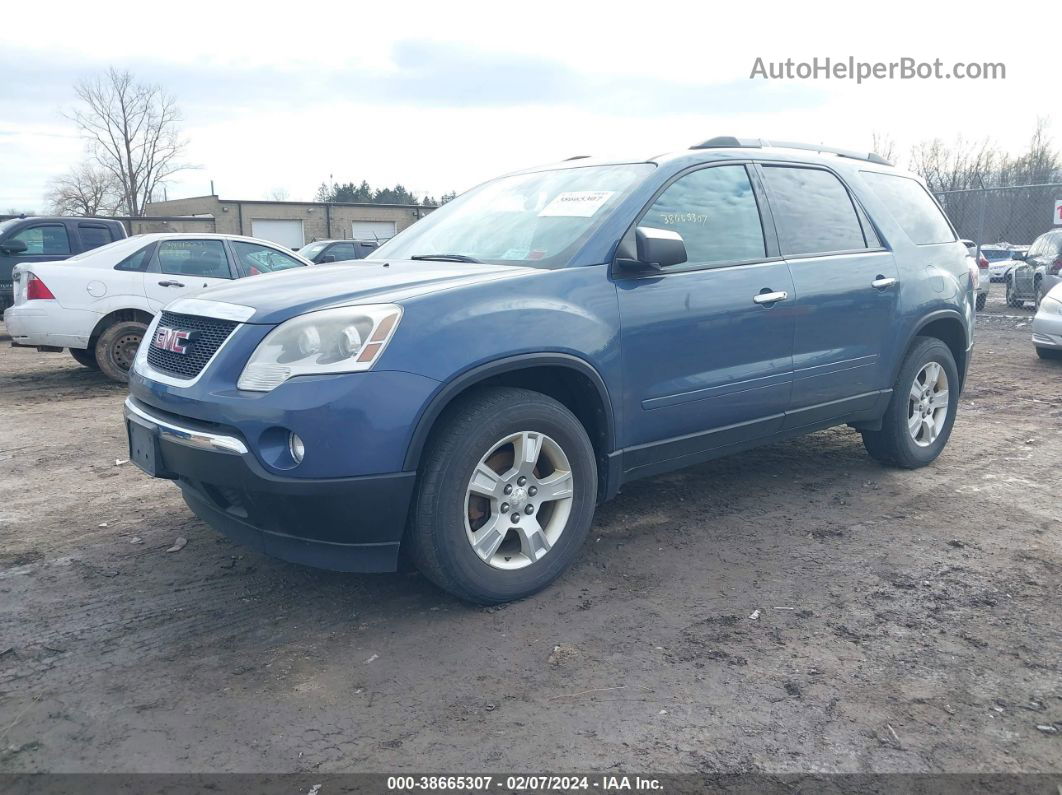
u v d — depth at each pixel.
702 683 2.91
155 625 3.33
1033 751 2.54
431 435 3.26
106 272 8.78
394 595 3.60
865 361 4.84
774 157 4.62
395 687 2.88
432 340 3.13
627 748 2.55
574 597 3.57
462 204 4.78
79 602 3.53
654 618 3.39
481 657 3.08
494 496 3.37
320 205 47.81
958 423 6.89
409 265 3.91
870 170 5.28
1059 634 3.26
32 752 2.54
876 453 5.39
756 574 3.82
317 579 3.76
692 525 4.43
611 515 4.58
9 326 8.70
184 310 3.50
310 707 2.77
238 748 2.55
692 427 4.04
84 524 4.47
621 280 3.72
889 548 4.13
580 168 4.42
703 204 4.15
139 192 58.94
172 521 4.51
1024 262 16.52
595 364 3.56
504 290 3.38
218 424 3.08
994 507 4.74
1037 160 28.88
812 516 4.58
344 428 2.98
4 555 4.04
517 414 3.34
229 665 3.03
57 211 59.12
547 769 2.46
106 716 2.72
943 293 5.30
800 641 3.20
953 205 20.12
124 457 5.87
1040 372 9.53
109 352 8.88
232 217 45.84
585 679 2.93
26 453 5.97
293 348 3.07
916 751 2.54
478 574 3.34
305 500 3.01
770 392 4.33
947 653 3.12
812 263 4.52
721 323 4.04
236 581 3.74
